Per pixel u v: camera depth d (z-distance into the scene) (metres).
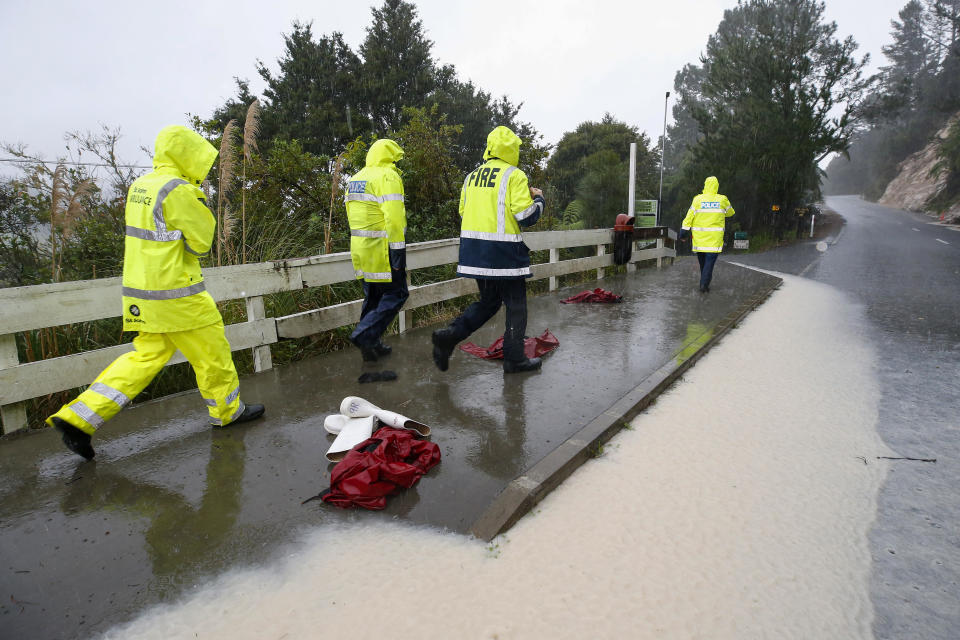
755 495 2.99
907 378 4.94
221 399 3.60
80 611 2.13
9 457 3.35
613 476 3.18
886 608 2.20
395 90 24.14
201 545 2.51
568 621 2.07
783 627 2.08
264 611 2.12
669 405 4.28
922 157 50.31
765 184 21.08
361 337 4.86
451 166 10.06
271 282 4.86
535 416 3.87
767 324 7.02
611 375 4.74
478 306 4.57
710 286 9.75
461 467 3.16
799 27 21.06
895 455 3.49
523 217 4.23
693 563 2.42
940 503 2.96
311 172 8.20
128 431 3.68
